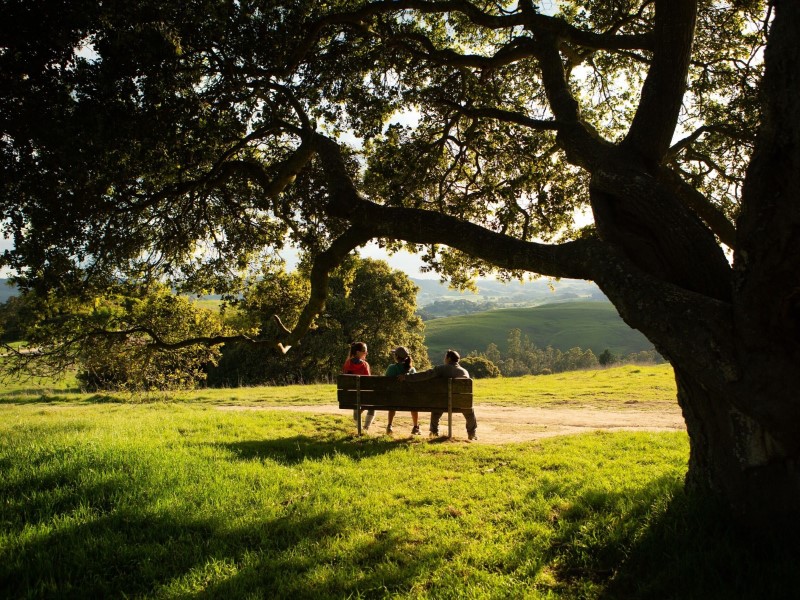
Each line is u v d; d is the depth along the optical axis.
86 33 6.35
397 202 9.66
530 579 3.79
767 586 3.37
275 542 4.48
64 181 6.99
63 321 10.20
